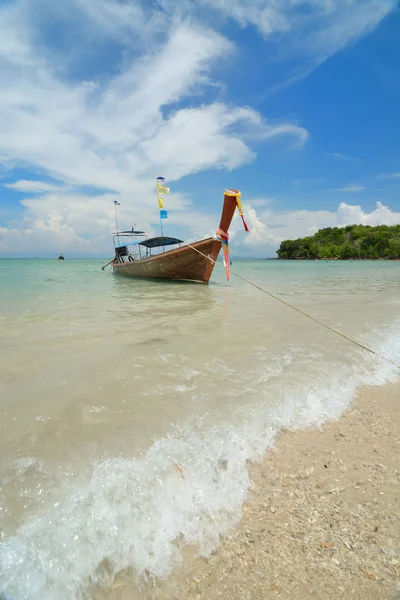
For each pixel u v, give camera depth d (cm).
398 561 165
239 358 407
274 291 1184
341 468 230
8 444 222
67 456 214
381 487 214
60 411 266
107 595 146
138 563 159
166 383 326
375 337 534
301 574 158
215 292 1109
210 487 205
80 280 1480
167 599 146
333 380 362
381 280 1833
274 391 321
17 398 285
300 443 257
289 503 200
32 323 560
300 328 576
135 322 592
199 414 271
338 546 172
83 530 166
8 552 151
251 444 247
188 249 1275
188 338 488
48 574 146
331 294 1102
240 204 954
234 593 149
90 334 496
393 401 332
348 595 149
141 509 181
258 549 170
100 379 329
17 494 182
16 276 1677
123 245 1661
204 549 169
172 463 215
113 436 237
